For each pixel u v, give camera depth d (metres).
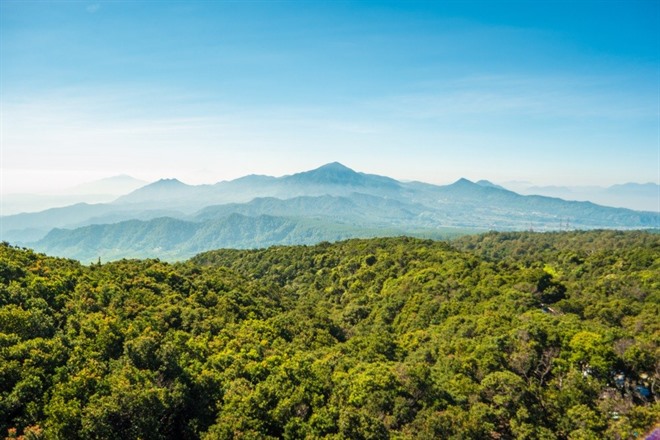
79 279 53.75
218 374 39.19
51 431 26.25
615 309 72.12
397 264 109.88
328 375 42.78
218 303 64.88
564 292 78.56
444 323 68.06
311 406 36.19
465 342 54.06
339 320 88.12
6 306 38.12
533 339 49.19
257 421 32.38
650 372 45.47
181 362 39.81
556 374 44.78
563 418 38.66
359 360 51.25
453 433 35.25
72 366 32.94
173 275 69.94
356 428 33.09
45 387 30.31
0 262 47.50
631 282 100.31
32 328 36.88
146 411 29.95
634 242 189.62
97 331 39.94
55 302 45.03
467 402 41.03
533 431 36.41
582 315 70.44
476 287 81.06
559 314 67.75
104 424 27.59
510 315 62.91
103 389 30.69
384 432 33.91
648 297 86.88
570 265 133.88
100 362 35.25
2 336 32.84
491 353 47.53
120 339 39.75
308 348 57.16
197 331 51.34
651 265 116.31
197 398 35.34
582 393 40.84
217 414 33.94
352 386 39.88
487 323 58.97
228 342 48.88
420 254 114.88
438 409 38.84
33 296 43.16
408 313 79.75
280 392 36.56
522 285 76.62
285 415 34.53
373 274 108.81
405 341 65.06
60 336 37.12
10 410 27.70
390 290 94.62
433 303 78.56
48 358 32.56
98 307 47.41
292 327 64.88
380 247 131.12
